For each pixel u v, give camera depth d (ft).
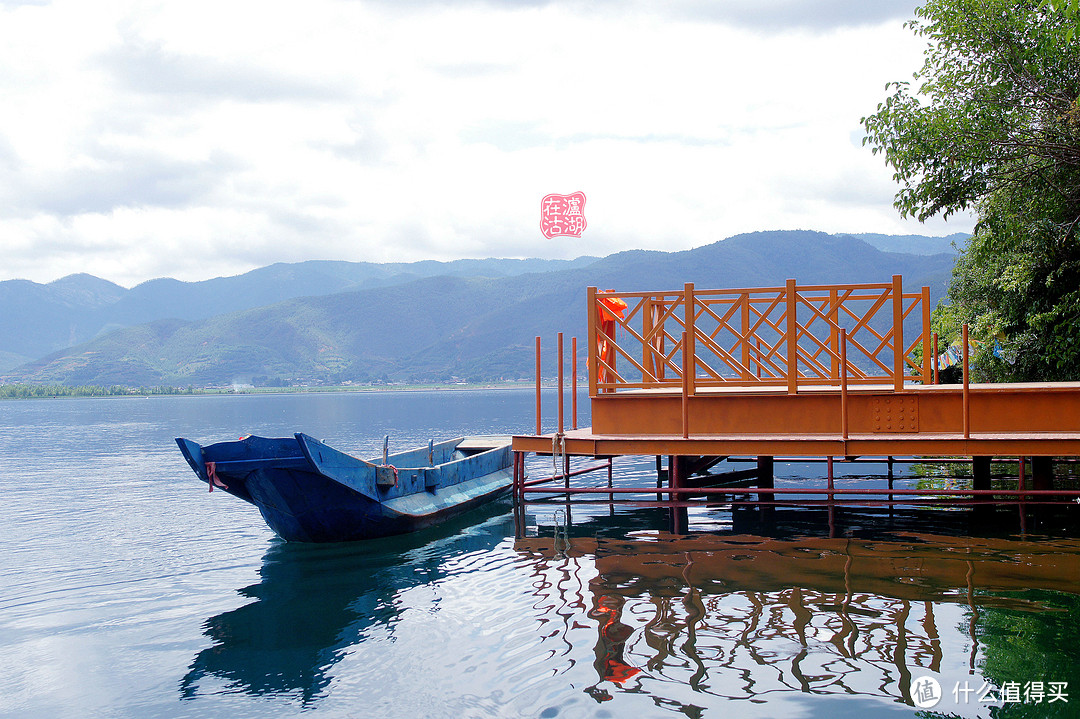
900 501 34.60
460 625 24.98
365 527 39.06
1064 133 44.55
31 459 98.73
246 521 48.03
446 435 128.06
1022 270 49.80
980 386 35.65
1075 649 20.80
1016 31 44.96
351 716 18.99
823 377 37.11
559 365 40.42
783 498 46.75
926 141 46.11
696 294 37.50
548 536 38.70
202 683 21.57
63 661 23.70
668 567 30.58
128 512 52.54
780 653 21.04
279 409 322.55
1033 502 34.32
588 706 18.53
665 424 37.70
